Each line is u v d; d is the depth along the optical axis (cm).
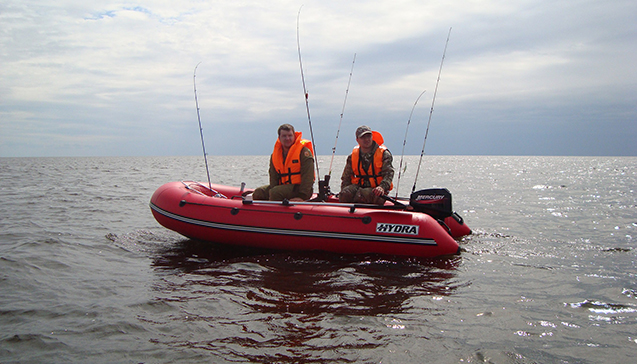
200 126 532
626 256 432
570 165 4716
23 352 222
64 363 211
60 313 273
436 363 211
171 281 341
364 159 472
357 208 441
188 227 471
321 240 428
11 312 274
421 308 284
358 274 362
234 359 213
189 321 261
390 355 218
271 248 448
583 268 387
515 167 3988
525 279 352
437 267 387
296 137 483
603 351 225
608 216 718
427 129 481
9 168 2775
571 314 276
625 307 289
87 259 409
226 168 2973
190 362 211
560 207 853
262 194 498
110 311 276
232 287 326
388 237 416
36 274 355
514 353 221
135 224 604
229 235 452
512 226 619
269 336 240
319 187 510
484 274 367
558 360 215
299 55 487
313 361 211
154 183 1400
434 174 2478
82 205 799
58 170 2462
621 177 2109
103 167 3075
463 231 537
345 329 249
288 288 324
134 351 223
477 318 268
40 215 672
